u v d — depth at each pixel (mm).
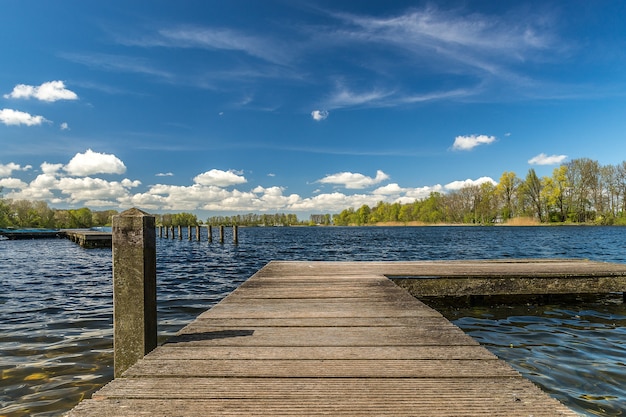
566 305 7547
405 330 3391
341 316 3922
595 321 6293
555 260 10094
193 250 25797
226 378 2270
